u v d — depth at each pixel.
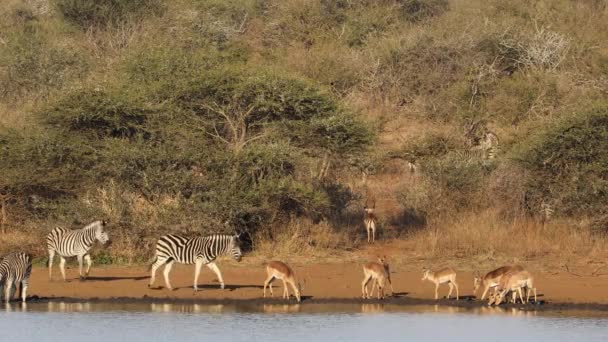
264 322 16.12
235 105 22.09
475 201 22.67
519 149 23.42
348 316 16.48
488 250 20.73
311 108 22.17
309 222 21.70
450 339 14.85
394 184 25.81
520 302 17.52
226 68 22.44
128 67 23.81
